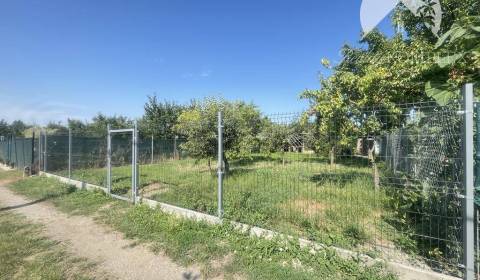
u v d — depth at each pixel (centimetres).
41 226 595
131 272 399
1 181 1218
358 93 747
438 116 348
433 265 353
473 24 338
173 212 626
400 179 402
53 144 1217
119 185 903
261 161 572
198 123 909
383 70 681
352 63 1081
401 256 382
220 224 527
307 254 413
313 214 507
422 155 373
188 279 379
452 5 595
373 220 475
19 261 427
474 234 311
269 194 541
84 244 498
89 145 1083
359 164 446
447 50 379
